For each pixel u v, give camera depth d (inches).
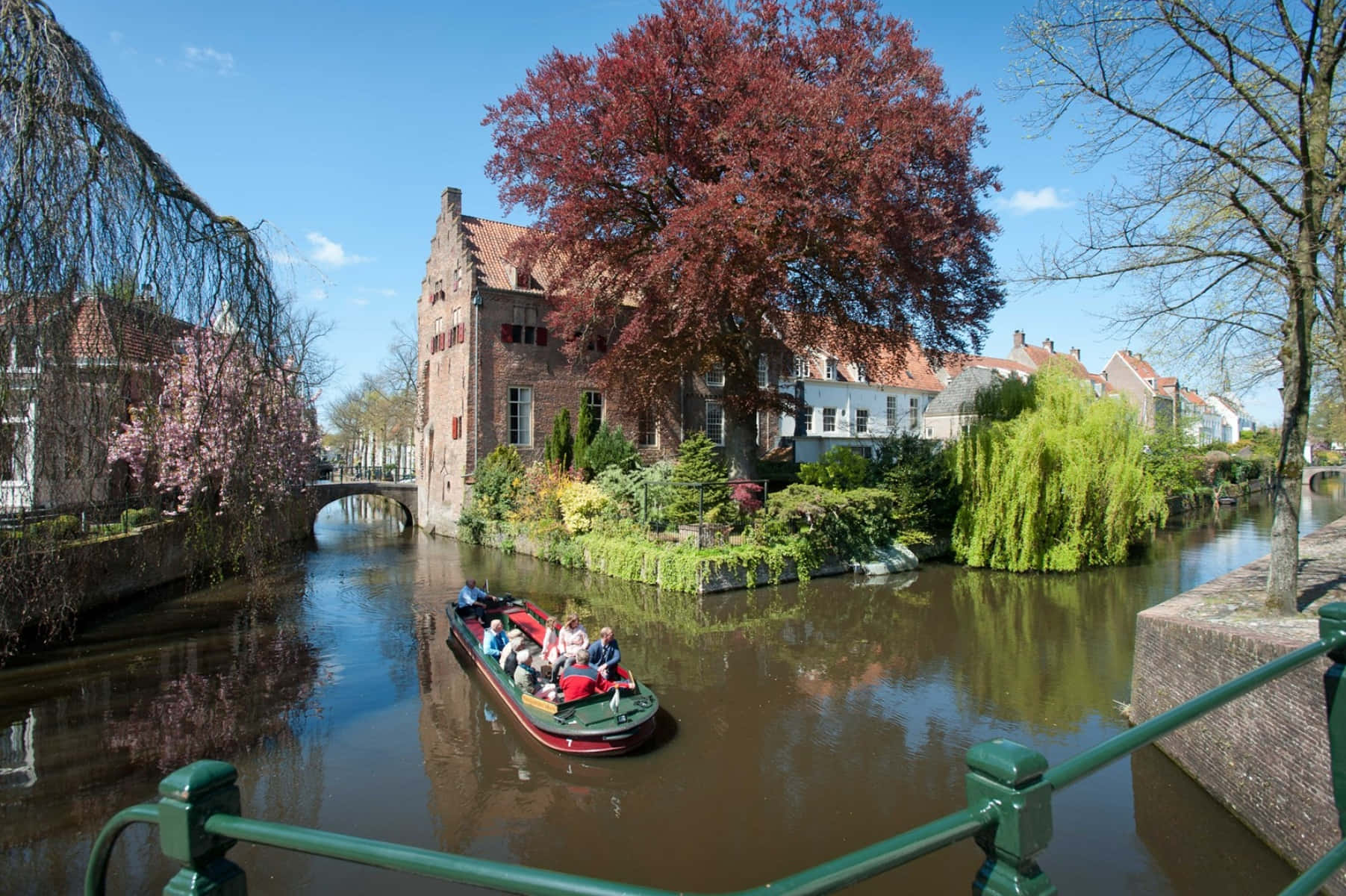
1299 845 244.4
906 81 714.8
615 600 701.9
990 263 850.8
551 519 925.2
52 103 281.4
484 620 555.5
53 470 341.1
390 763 358.9
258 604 685.3
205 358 343.6
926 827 52.3
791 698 440.8
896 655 527.8
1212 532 1175.0
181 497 413.4
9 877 270.7
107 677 482.3
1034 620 626.2
